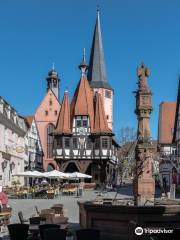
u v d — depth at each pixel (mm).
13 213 25766
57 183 52812
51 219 15609
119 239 13250
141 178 16672
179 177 53469
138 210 12625
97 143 66312
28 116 74562
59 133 66250
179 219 12555
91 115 67625
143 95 17156
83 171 65875
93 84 82625
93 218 14188
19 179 56031
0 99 48188
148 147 16828
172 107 67812
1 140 47219
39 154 75938
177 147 57875
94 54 84375
